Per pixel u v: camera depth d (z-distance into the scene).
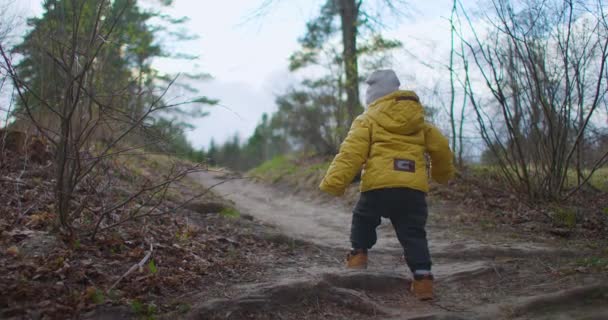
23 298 2.62
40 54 3.98
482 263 4.04
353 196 8.64
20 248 3.10
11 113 3.53
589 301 3.09
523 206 6.24
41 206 3.88
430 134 3.55
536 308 3.03
